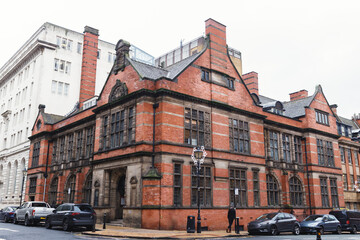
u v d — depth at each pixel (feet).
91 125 100.42
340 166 125.29
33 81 154.61
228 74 93.76
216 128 85.76
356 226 86.22
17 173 148.87
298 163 111.04
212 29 92.79
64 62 159.43
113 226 74.59
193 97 80.89
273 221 69.77
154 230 65.72
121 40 89.76
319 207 109.60
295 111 122.72
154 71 87.45
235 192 80.74
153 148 74.02
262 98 134.92
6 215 92.38
